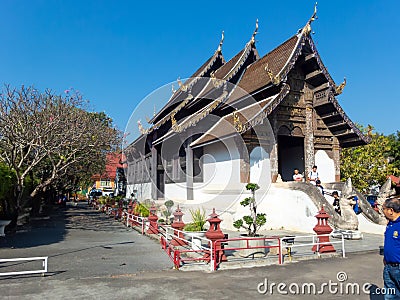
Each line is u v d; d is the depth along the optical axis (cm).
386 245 545
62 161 2270
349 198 1472
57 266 978
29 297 700
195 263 991
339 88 1780
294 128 1786
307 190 1547
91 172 3544
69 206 4669
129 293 727
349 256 1099
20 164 1811
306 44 1755
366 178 2700
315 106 1834
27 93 2028
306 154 1792
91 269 942
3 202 1752
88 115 2377
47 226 2070
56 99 2195
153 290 748
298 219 1606
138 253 1176
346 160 2806
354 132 1812
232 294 721
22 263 1016
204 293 727
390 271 534
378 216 1588
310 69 1814
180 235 1243
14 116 1784
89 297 700
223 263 973
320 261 1027
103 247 1298
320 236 1113
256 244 1072
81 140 2120
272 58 1905
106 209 3173
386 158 2842
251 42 2158
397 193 1569
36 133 1817
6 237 1576
